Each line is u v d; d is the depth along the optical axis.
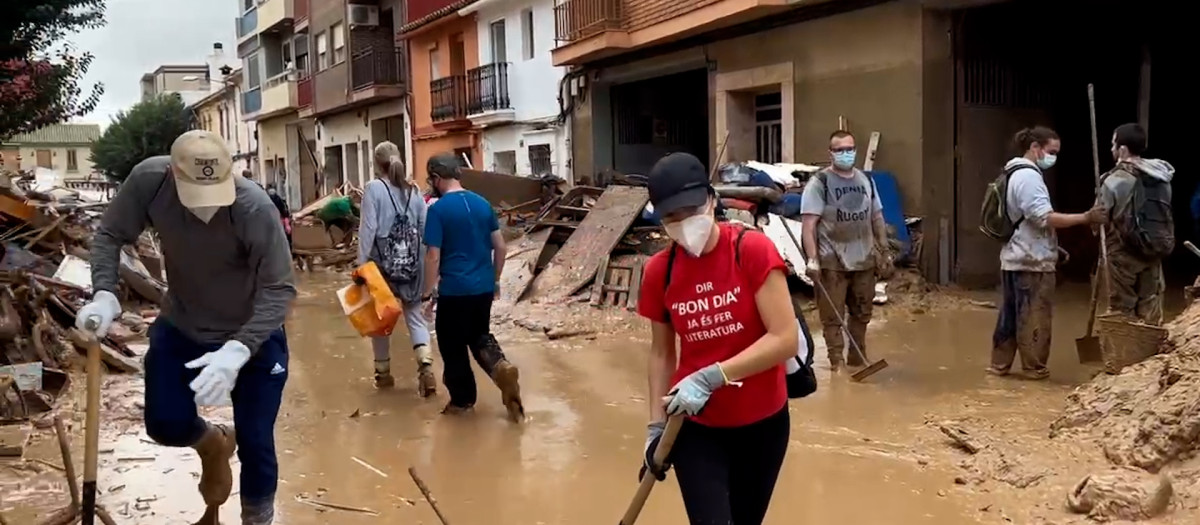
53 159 82.19
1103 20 12.72
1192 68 13.70
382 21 30.92
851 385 7.20
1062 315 10.00
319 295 14.55
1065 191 12.91
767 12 13.61
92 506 3.48
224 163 3.63
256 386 4.05
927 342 8.87
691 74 19.33
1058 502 4.53
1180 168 13.86
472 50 24.50
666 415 3.16
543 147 22.08
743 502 3.29
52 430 6.19
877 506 4.69
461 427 6.38
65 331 8.31
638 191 12.55
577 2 18.38
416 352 7.36
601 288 11.10
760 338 3.06
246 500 4.03
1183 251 13.80
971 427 5.75
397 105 29.52
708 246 3.08
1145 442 4.69
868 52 12.45
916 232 11.79
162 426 3.99
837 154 7.47
